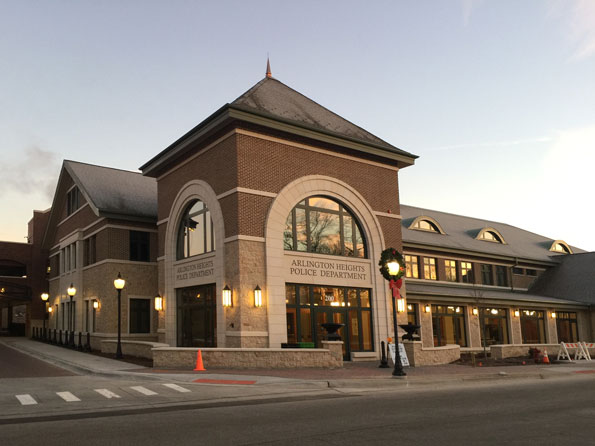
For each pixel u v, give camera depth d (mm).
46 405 12352
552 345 31719
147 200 33750
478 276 39625
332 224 25453
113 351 26047
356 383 16047
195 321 24734
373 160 27312
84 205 34062
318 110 28109
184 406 12242
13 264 44156
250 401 12961
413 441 8305
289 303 23172
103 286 30188
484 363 24562
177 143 25484
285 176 23750
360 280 25625
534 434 8836
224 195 22797
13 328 49375
